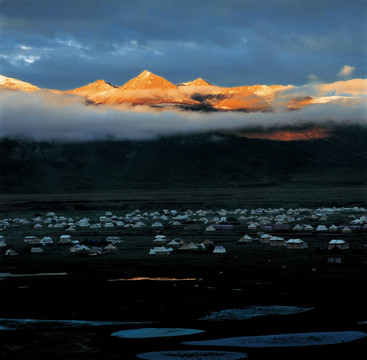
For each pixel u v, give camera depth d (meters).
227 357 53.97
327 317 65.12
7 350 56.00
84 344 57.53
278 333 60.25
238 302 71.88
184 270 92.94
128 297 74.94
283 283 81.69
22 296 76.12
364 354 54.41
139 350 55.81
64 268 96.31
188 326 63.00
